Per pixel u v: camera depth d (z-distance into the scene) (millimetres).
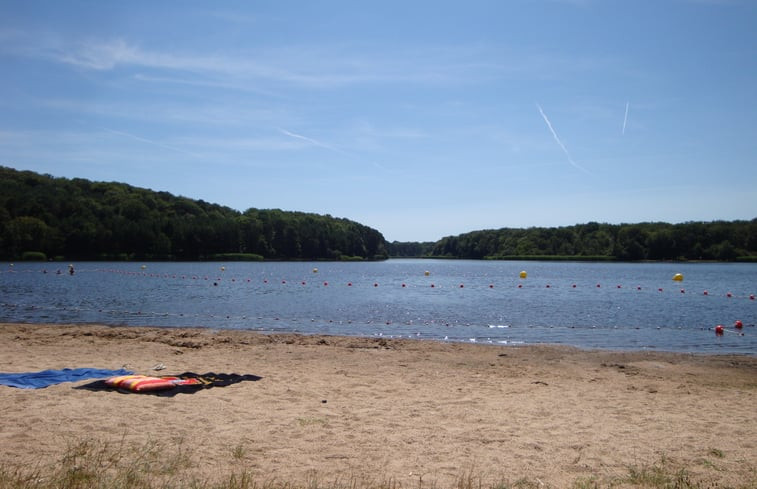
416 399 10406
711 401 10680
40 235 89562
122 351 15078
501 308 29594
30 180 114250
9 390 9930
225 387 10836
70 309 26156
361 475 6535
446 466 6930
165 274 60281
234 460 6895
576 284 51969
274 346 16594
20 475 6000
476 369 13773
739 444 7973
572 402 10414
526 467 6957
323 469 6699
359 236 158125
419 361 14734
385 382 11914
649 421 9141
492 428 8594
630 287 47375
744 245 123000
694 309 29516
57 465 6422
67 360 13438
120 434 7750
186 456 6941
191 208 128875
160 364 13125
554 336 20125
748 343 18875
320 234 141875
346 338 18406
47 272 60062
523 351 16688
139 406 9164
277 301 32312
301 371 12938
